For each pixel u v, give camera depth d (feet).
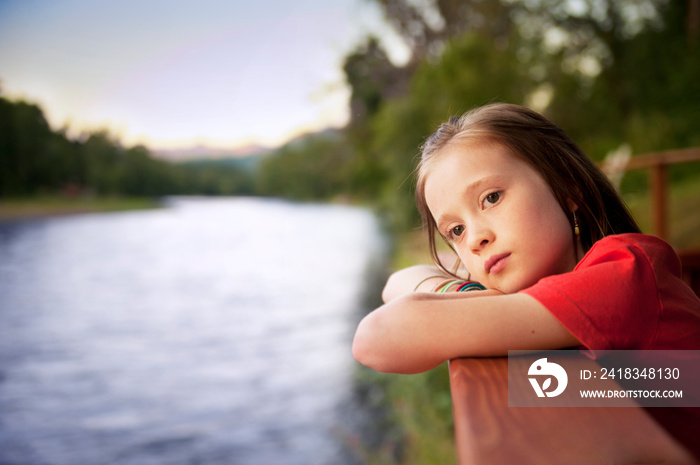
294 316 40.01
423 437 14.17
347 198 205.46
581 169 2.63
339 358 28.48
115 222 163.32
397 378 20.67
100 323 41.68
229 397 23.95
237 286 56.75
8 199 201.26
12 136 205.57
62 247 101.24
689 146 38.04
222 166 346.33
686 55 46.06
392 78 80.12
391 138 53.72
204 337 35.91
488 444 1.31
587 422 1.40
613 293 2.08
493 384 1.74
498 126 2.54
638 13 52.47
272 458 17.43
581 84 50.14
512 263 2.42
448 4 63.57
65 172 226.38
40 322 42.50
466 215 2.49
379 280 48.26
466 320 2.06
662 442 1.29
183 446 19.27
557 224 2.47
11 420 22.72
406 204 53.26
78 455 19.16
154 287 58.34
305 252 81.76
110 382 27.43
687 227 23.07
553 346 2.06
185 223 157.58
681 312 2.15
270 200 290.97
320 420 19.86
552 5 52.26
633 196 27.32
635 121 42.73
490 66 48.39
